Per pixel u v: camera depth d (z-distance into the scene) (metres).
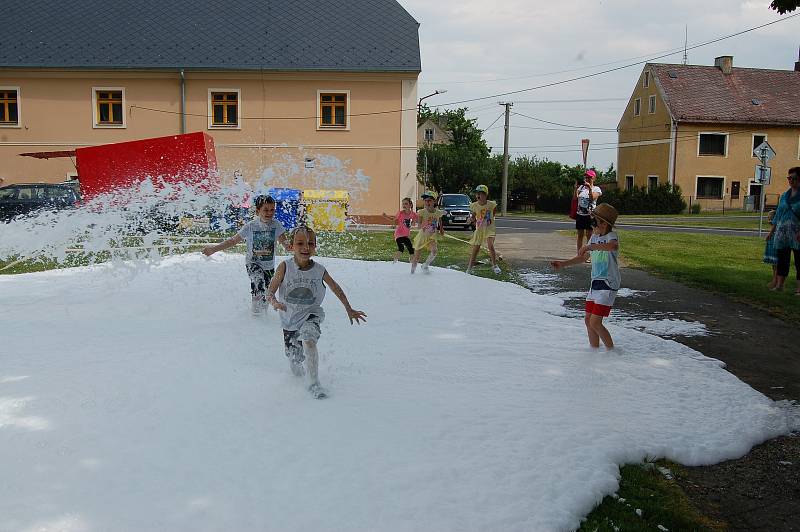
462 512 3.67
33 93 30.66
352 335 7.50
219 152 31.17
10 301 9.16
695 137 48.12
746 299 10.19
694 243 18.94
